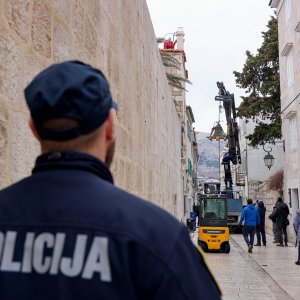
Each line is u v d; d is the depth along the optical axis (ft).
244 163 134.51
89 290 3.99
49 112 4.50
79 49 14.23
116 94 20.29
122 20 22.43
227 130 105.09
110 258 4.08
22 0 9.66
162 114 44.45
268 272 40.96
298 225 46.29
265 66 93.97
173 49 109.91
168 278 4.04
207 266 4.53
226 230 58.13
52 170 4.66
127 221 4.25
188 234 4.52
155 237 4.21
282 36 73.82
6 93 8.80
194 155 199.31
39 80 4.67
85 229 4.23
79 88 4.51
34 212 4.43
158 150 39.50
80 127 4.58
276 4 78.02
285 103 72.54
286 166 72.90
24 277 4.16
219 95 104.47
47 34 11.21
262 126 91.04
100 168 4.78
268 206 89.51
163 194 43.75
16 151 9.32
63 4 12.59
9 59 8.93
